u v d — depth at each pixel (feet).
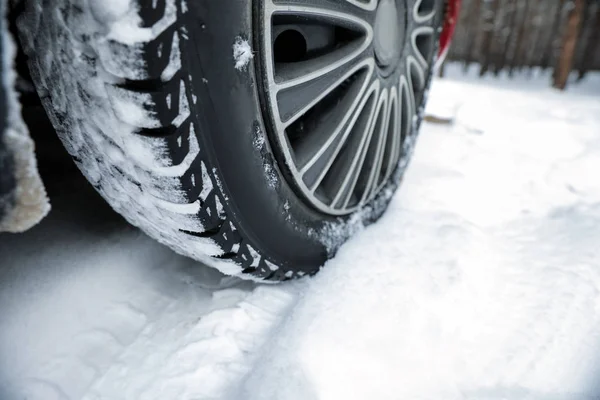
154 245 4.34
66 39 2.19
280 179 3.26
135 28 2.03
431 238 4.81
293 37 3.42
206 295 4.02
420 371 3.25
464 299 3.92
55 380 3.15
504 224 5.43
